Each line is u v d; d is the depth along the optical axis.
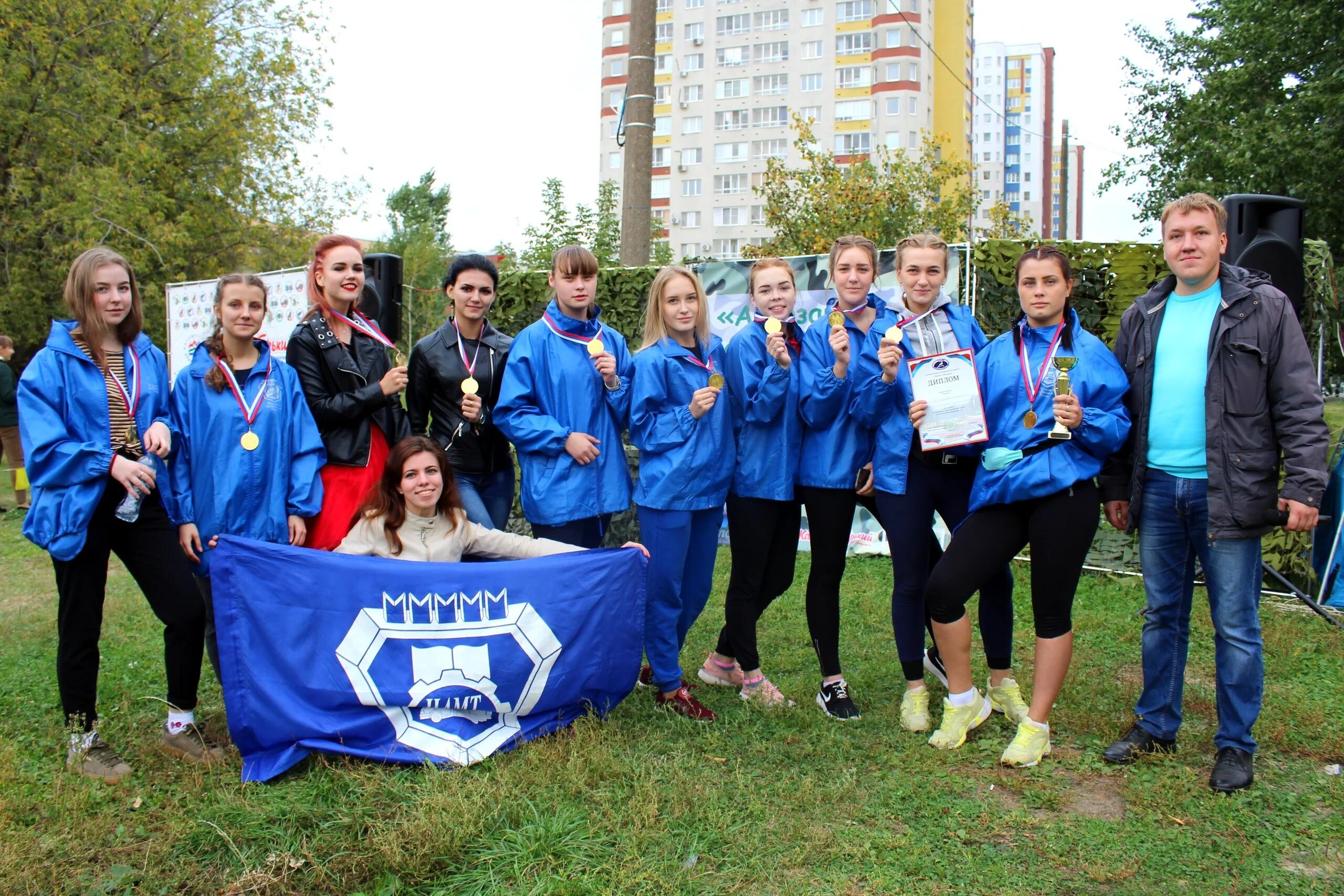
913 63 58.81
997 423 3.78
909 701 4.10
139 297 3.61
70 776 3.44
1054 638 3.66
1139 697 4.22
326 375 3.92
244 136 20.47
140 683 4.62
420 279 39.28
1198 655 4.95
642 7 8.49
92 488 3.38
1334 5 16.84
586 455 3.98
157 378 3.61
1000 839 3.12
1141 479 3.65
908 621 4.05
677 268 4.11
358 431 3.94
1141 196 21.80
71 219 16.83
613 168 66.75
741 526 4.23
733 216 64.06
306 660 3.57
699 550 4.26
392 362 4.16
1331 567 5.66
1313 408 3.28
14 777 3.43
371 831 3.05
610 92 66.94
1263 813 3.24
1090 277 6.37
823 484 4.11
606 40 66.94
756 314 4.25
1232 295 3.38
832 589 4.23
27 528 3.36
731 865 2.94
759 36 62.69
